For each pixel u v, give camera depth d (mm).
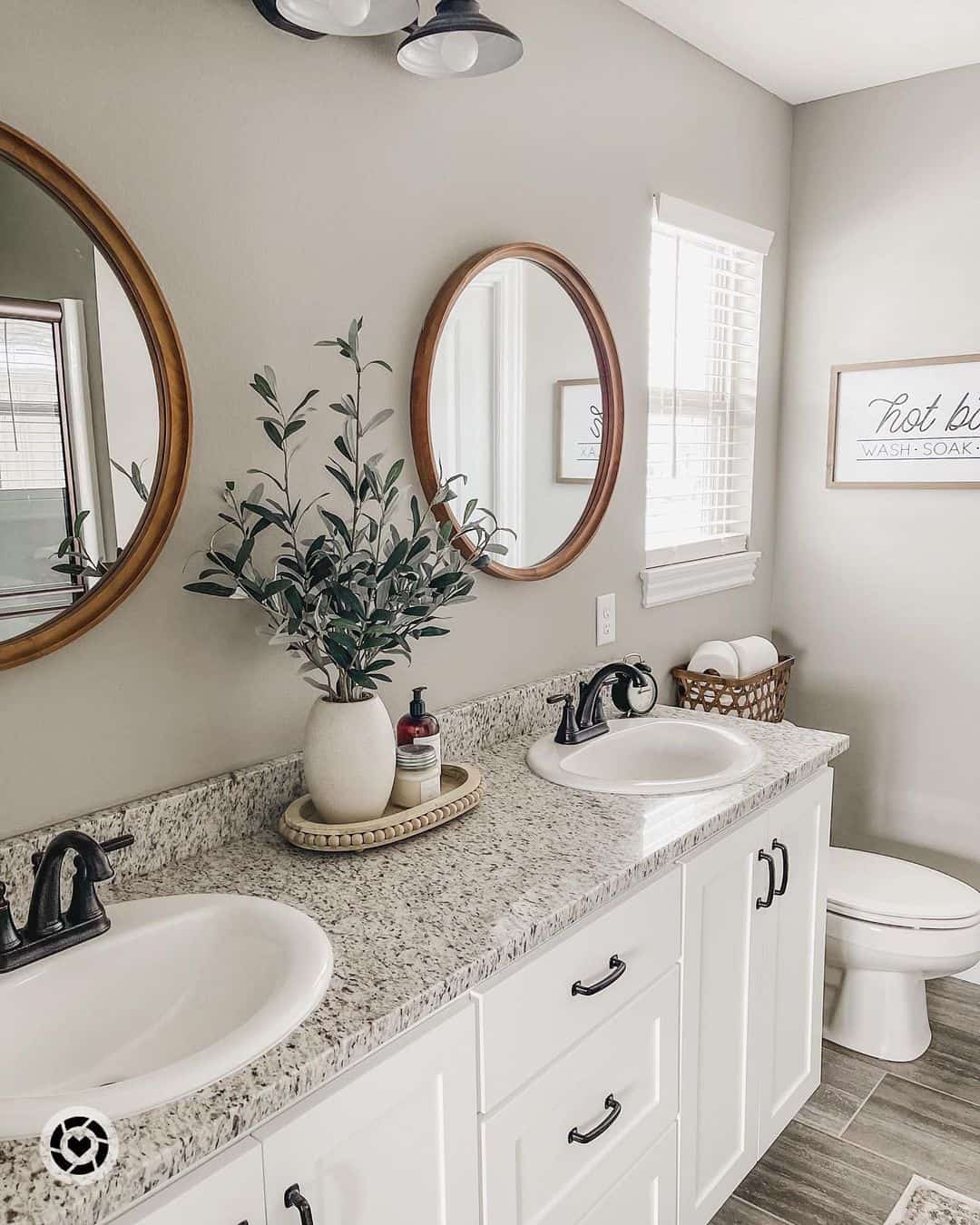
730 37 2361
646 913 1479
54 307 1255
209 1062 931
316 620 1418
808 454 2936
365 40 1632
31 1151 839
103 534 1328
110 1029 1148
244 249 1487
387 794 1507
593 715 2037
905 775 2863
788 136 2840
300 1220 969
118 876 1371
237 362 1496
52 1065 1096
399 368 1758
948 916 2203
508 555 2016
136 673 1410
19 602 1253
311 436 1620
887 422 2762
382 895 1326
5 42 1194
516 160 1950
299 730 1647
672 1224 1679
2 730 1269
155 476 1375
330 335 1629
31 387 1242
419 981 1106
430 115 1760
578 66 2074
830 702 2984
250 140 1479
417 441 1782
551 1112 1326
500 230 1930
